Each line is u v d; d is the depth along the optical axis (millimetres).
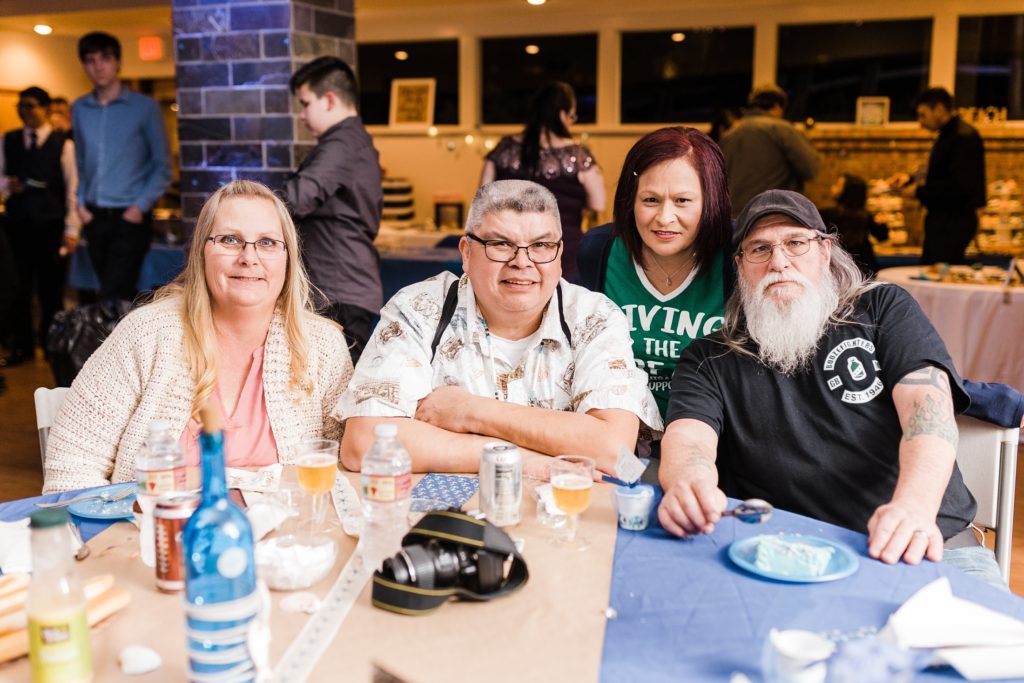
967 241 5742
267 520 1512
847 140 7520
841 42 7473
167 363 2061
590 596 1342
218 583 1088
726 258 2303
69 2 6363
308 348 2174
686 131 2285
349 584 1368
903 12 7242
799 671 1084
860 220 5074
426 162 8453
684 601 1326
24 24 8523
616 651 1191
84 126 5809
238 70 4531
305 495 1649
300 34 4465
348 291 3793
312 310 2324
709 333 2123
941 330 4270
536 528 1601
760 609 1301
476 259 2008
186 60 4625
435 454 1916
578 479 1535
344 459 1982
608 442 1914
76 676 1096
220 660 1081
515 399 2109
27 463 4301
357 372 2072
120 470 2047
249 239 2033
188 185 4742
